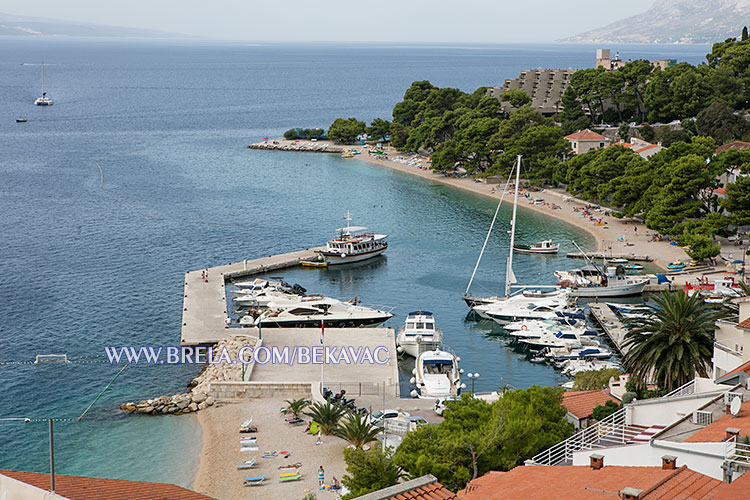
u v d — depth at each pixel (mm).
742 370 54562
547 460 55781
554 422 62375
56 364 102438
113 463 76188
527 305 125688
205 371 99500
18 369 100625
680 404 51438
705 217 162750
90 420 86375
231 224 188375
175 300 130375
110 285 138125
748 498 33375
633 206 177000
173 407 88438
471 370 104438
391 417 82188
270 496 68625
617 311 124625
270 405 89875
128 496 35156
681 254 154875
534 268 152750
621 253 157875
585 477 39844
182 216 195375
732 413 45969
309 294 137625
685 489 36156
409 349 108812
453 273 150875
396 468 56375
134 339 112375
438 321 124750
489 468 55750
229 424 84875
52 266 149375
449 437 56531
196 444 80312
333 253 156000
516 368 105125
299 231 182625
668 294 75125
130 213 197625
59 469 74750
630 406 53281
